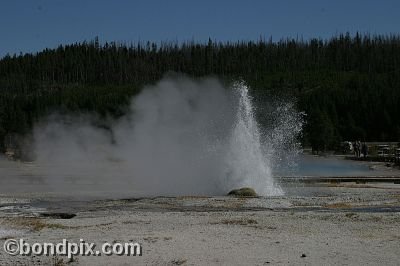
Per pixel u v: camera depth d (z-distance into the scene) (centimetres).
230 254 1282
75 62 14038
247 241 1431
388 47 14500
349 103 8919
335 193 2606
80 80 13388
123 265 1197
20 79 12950
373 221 1739
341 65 13888
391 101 8550
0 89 11931
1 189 2927
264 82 11400
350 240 1441
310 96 9556
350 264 1188
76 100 8506
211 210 2053
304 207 2138
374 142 7981
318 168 4303
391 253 1288
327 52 14938
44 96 9344
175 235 1519
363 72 12975
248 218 1811
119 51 14600
